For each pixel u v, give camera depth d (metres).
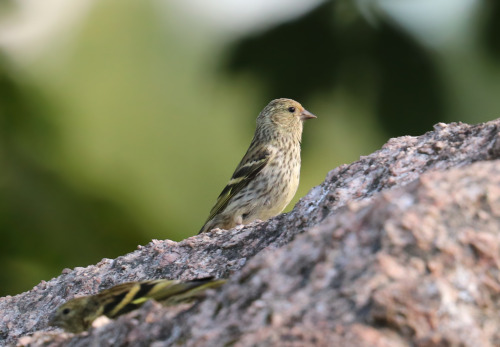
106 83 22.45
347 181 6.89
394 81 11.25
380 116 11.32
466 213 4.52
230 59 11.72
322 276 4.42
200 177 21.50
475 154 6.41
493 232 4.45
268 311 4.36
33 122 18.66
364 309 4.21
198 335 4.42
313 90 11.52
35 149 18.45
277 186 12.91
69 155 18.86
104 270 8.12
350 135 11.71
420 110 11.26
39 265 17.03
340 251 4.49
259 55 11.61
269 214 13.10
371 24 11.29
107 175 20.06
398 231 4.44
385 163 6.83
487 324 4.23
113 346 4.67
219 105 12.57
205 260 7.61
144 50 23.50
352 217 4.65
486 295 4.30
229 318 4.44
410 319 4.16
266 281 4.52
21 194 17.47
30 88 18.89
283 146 12.85
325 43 11.40
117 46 23.39
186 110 21.88
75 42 22.53
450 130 6.88
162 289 5.45
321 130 11.86
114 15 23.88
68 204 18.06
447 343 4.14
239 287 4.57
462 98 11.26
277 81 11.65
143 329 4.63
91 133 21.02
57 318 5.86
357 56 11.31
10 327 7.74
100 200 19.05
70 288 8.02
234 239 7.69
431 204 4.54
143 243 19.55
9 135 18.12
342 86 11.41
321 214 6.78
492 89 11.32
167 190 20.86
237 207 12.90
